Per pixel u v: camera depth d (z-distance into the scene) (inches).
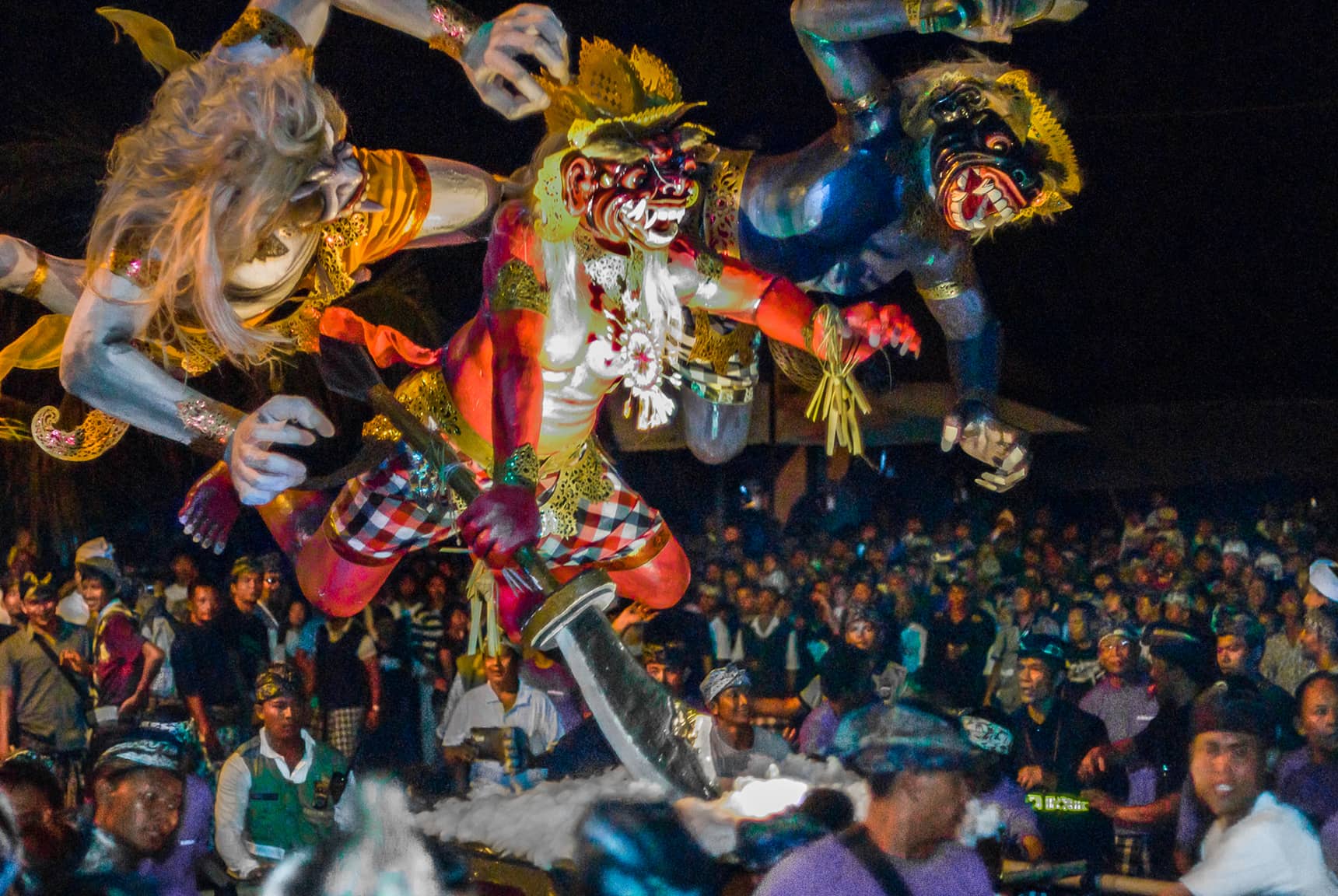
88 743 283.0
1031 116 157.6
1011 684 328.8
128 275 133.0
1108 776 231.5
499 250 139.3
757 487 520.1
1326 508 518.3
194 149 131.0
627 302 139.0
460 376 143.0
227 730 295.1
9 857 118.6
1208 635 303.7
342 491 151.0
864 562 446.0
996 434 165.5
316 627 313.4
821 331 148.7
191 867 152.0
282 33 140.7
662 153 134.1
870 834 111.2
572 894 110.9
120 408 134.1
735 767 161.9
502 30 137.8
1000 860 146.9
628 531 154.3
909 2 150.6
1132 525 489.1
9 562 372.2
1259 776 140.8
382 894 97.2
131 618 295.9
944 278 164.6
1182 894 140.9
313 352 147.7
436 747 283.3
